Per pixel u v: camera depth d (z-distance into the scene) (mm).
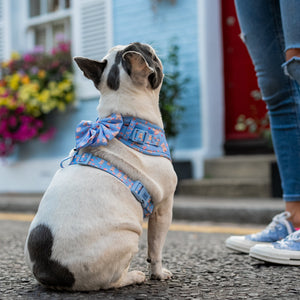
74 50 7352
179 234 3934
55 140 7434
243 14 2777
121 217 1885
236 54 6652
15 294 1991
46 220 1877
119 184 1929
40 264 1865
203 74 6402
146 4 6812
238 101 6633
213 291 2023
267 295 1945
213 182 5988
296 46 2357
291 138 2781
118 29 7039
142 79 2061
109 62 2113
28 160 7652
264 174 5996
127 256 1899
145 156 2012
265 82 2764
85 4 7270
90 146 2020
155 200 2016
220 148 6617
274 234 2779
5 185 7738
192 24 6492
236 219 4711
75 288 1900
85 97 7156
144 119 2066
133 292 1969
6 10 7961
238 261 2662
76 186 1898
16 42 8039
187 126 6543
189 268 2496
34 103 7102
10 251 3074
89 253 1815
